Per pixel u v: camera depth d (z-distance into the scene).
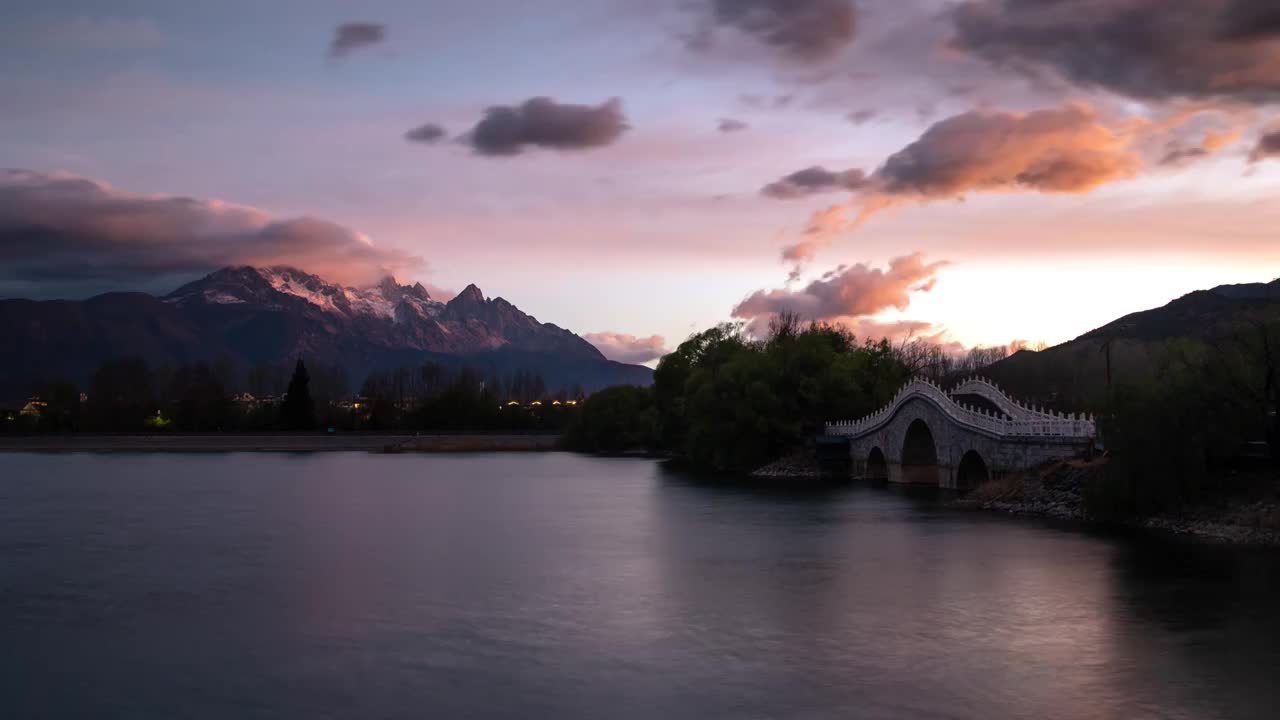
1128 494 83.94
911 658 48.97
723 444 180.38
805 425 175.00
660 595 64.50
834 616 57.62
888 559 75.38
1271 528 74.94
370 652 51.75
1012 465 108.62
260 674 48.31
